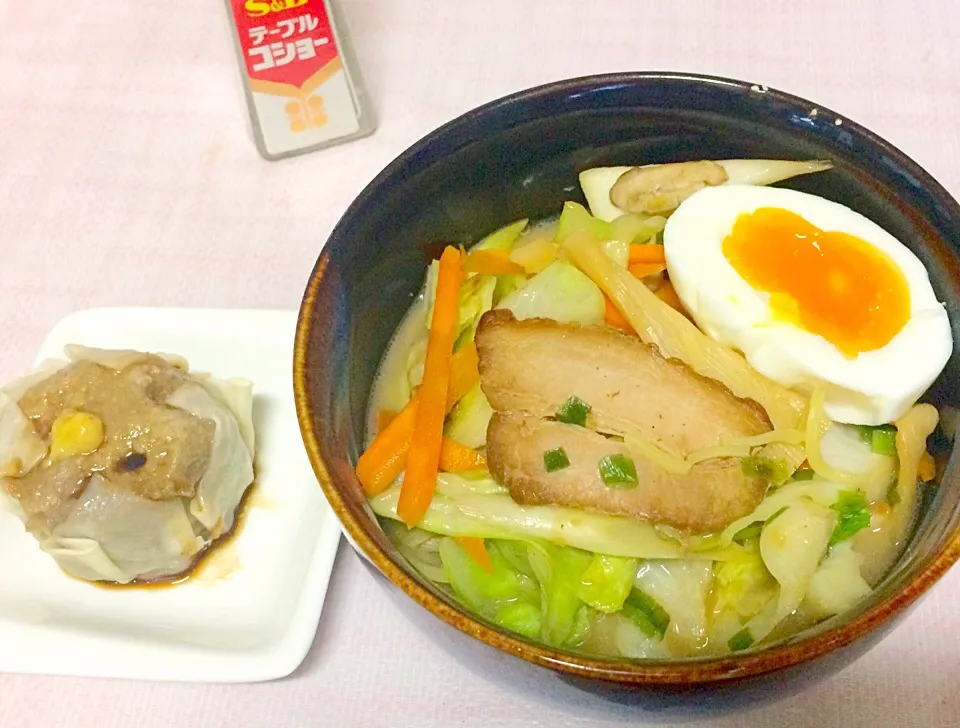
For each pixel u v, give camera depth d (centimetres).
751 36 37
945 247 25
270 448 30
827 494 25
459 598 25
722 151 28
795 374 26
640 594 25
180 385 29
